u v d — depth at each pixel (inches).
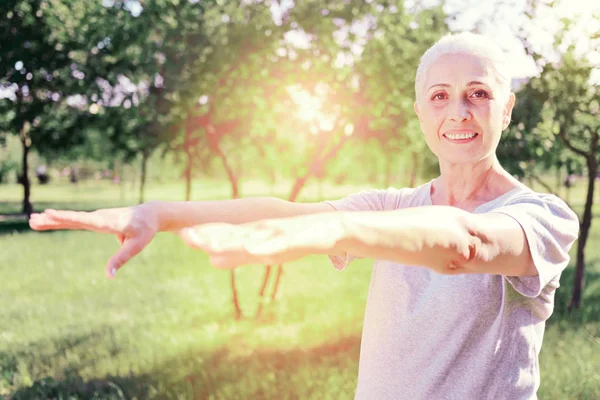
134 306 318.0
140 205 37.7
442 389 54.8
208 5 256.8
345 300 319.3
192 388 190.9
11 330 270.7
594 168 286.7
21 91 308.3
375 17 260.8
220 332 263.4
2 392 195.5
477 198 57.5
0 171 1459.2
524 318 53.7
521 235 37.3
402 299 58.1
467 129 52.7
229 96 269.4
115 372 213.2
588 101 256.1
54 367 218.8
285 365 210.5
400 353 57.3
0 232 657.6
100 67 254.1
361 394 60.7
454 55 52.8
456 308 53.9
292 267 428.8
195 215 43.1
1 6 262.7
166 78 255.4
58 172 2016.5
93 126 309.4
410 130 288.8
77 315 299.7
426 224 29.2
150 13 245.4
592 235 639.1
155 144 285.7
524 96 261.3
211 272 411.5
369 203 64.3
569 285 350.3
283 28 259.0
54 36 268.4
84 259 471.2
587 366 198.5
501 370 53.6
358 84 274.8
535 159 289.3
